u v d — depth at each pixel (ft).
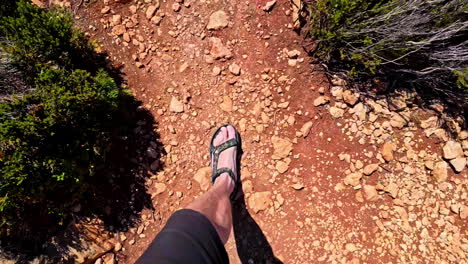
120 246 7.41
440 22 6.80
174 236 4.28
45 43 6.65
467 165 7.16
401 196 7.25
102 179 7.59
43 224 7.06
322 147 7.66
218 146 7.48
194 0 8.34
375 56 7.38
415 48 6.97
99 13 8.32
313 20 7.52
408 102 7.57
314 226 7.32
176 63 8.25
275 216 7.45
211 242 4.50
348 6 6.82
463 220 7.03
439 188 7.20
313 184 7.52
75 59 7.44
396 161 7.39
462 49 6.90
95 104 6.54
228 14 8.23
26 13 6.71
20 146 5.97
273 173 7.66
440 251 6.93
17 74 6.62
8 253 6.66
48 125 6.07
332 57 7.91
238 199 7.58
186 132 7.97
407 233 7.09
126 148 7.80
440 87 7.57
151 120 8.01
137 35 8.32
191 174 7.79
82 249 7.11
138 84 8.14
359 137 7.57
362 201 7.34
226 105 8.04
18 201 6.63
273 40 8.09
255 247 7.34
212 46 8.21
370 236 7.16
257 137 7.83
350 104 7.66
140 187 7.70
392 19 6.84
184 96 8.10
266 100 7.96
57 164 6.28
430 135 7.38
